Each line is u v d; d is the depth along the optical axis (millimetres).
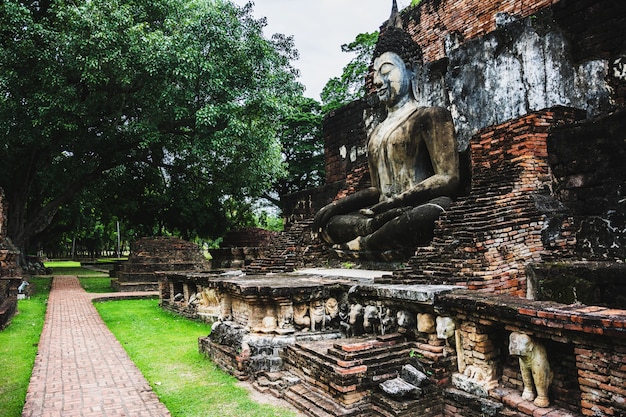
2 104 14688
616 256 6312
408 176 8883
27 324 10156
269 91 17906
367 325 5836
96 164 19016
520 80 8977
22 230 19359
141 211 24047
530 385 4152
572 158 6918
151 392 5477
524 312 3930
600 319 3387
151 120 16688
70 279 22078
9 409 5016
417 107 9102
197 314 10602
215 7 16641
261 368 5914
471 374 4617
